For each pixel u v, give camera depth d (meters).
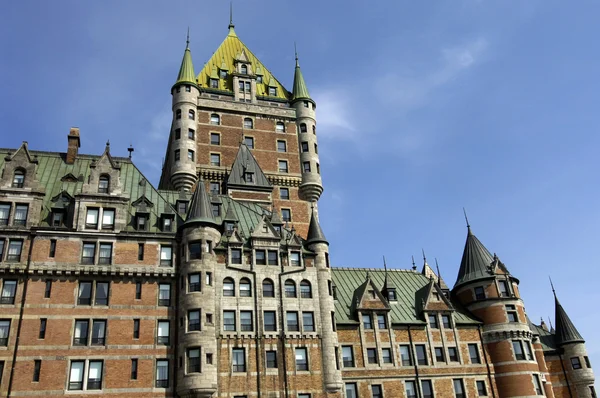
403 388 61.91
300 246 59.41
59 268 50.31
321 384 53.84
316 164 83.94
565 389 80.12
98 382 47.59
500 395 65.75
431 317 67.44
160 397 48.38
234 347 52.25
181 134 78.12
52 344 47.62
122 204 55.19
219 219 60.88
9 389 45.09
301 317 55.91
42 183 57.62
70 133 63.59
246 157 77.19
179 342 50.34
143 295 52.03
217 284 53.91
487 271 72.31
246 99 86.31
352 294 68.38
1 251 49.94
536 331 78.25
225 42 95.25
